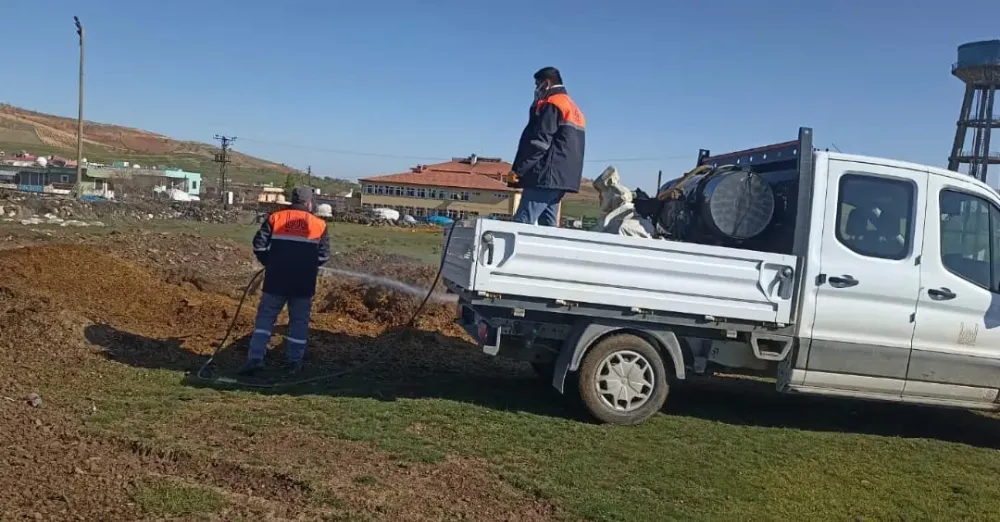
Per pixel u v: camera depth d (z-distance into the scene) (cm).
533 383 791
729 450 607
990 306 684
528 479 502
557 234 609
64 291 964
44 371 654
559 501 471
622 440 609
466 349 941
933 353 676
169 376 689
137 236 1948
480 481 495
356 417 608
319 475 474
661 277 627
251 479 465
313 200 773
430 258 2541
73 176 8119
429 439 570
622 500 480
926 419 785
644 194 776
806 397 846
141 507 408
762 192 679
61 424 530
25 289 908
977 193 696
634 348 649
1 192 3600
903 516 497
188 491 433
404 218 7025
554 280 612
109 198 5397
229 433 547
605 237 616
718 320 645
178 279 1199
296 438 547
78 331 766
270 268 736
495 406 680
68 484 427
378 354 857
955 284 679
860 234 668
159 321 911
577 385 650
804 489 530
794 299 652
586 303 623
